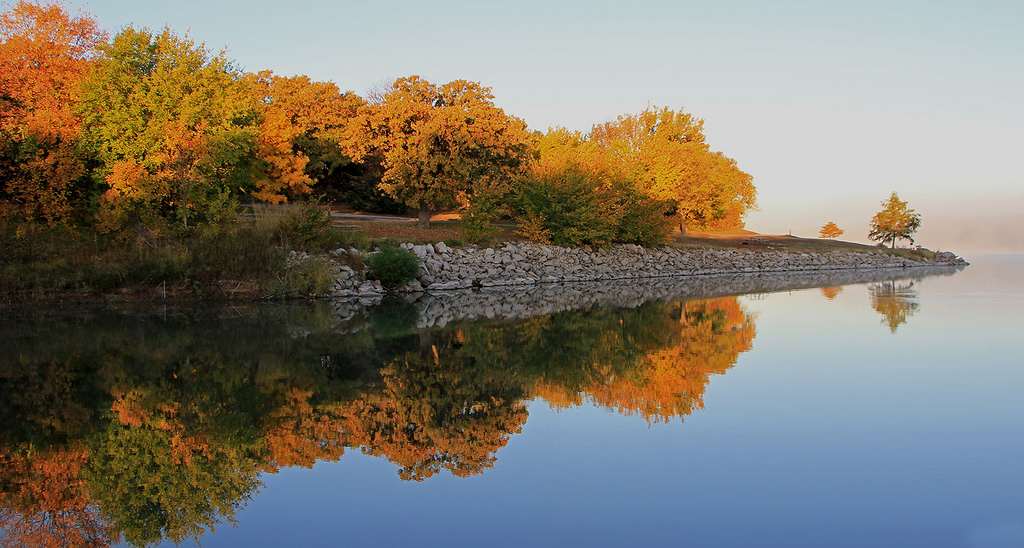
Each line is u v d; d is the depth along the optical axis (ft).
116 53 92.17
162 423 32.53
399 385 40.63
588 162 157.48
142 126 92.07
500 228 141.38
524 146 132.36
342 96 168.96
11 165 89.51
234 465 26.58
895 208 262.26
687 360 48.57
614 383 41.19
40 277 79.92
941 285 124.57
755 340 57.57
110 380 41.34
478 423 32.32
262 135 116.98
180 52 94.84
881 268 211.41
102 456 27.73
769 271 182.80
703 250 175.42
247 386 40.01
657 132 187.52
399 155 118.93
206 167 93.30
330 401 36.70
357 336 58.95
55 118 90.02
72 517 21.83
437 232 125.39
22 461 27.14
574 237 138.21
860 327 64.64
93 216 93.09
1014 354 49.19
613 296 101.30
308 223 98.43
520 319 72.18
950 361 46.75
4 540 20.12
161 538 20.11
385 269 100.58
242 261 88.12
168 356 48.96
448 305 86.69
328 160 159.53
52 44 99.19
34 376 42.32
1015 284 126.52
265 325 65.31
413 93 122.11
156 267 84.74
